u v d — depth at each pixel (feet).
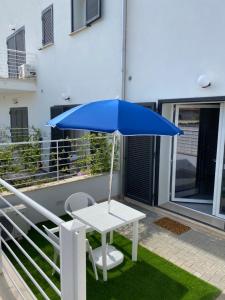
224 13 13.20
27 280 10.37
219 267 11.46
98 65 21.08
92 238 13.88
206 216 16.11
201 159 19.15
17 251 12.51
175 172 18.37
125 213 11.55
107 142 19.10
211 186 19.38
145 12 17.01
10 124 37.47
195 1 14.33
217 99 13.85
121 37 18.69
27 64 29.71
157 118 9.86
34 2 28.37
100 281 10.42
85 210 11.86
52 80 27.04
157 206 17.75
